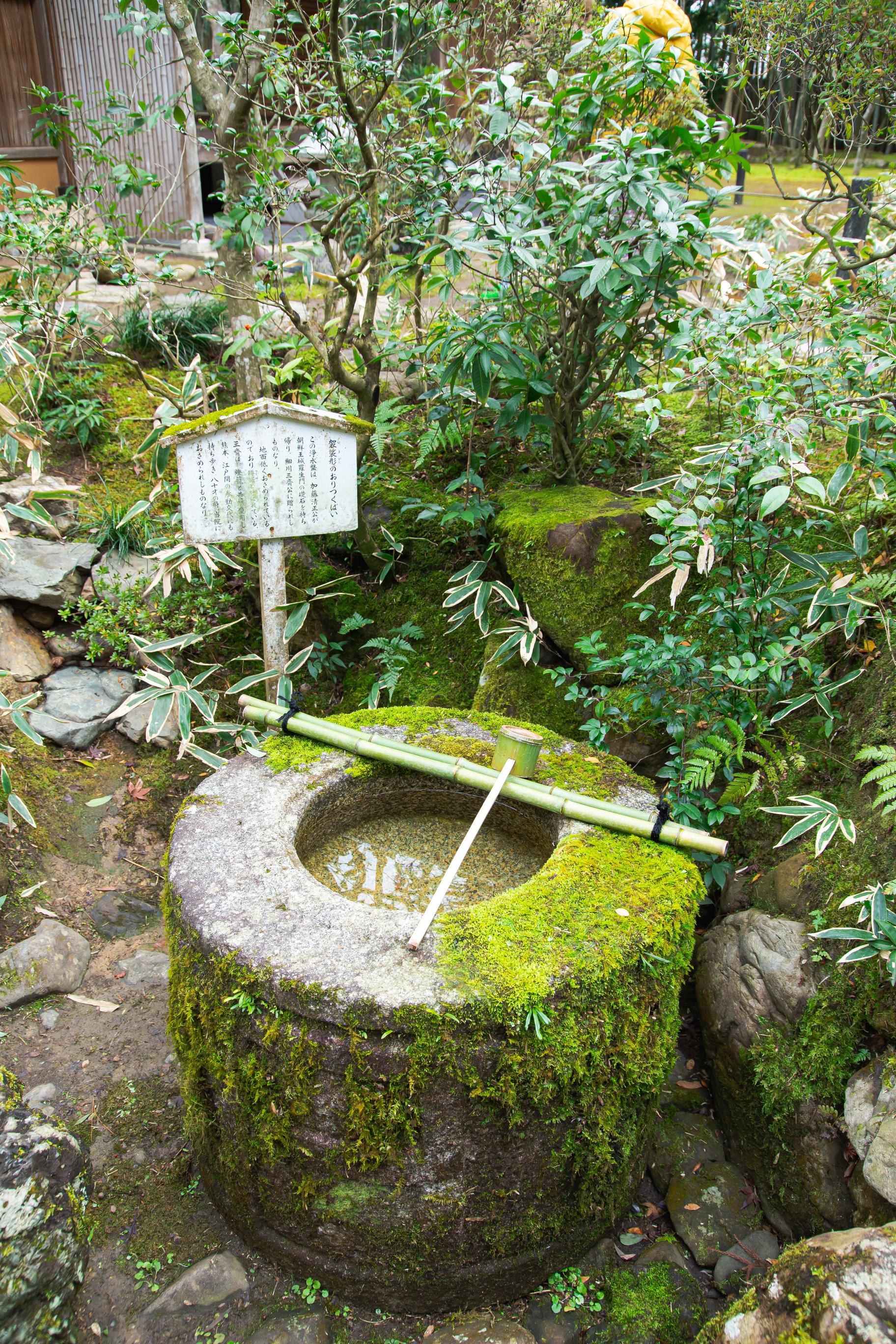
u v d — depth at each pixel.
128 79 6.19
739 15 3.83
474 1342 2.09
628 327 3.58
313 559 4.22
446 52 3.80
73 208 4.48
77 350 4.92
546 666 3.57
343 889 2.60
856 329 3.05
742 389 3.10
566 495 3.77
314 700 4.09
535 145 3.20
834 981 2.43
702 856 2.94
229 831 2.39
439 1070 1.86
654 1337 2.16
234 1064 2.04
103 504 4.26
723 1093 2.67
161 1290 2.21
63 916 3.21
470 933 2.04
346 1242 2.10
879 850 2.51
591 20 3.84
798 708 3.12
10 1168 2.07
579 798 2.52
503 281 3.47
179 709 3.19
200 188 6.47
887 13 3.43
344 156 3.80
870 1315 1.56
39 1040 2.81
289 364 4.39
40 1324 1.99
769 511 2.51
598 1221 2.30
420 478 4.34
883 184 3.99
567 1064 1.94
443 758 2.62
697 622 3.37
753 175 6.75
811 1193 2.30
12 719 3.39
